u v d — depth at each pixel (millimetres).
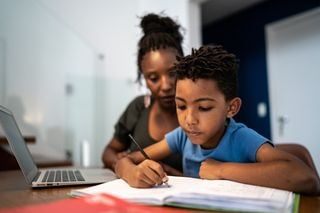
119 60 2559
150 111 1148
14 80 2119
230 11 3387
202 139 660
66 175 861
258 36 3209
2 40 2104
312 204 512
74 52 2379
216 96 629
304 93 2768
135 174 602
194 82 619
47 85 2240
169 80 953
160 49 982
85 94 2389
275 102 3002
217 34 3729
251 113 3258
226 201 444
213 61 637
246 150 671
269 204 421
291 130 2855
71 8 2398
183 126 660
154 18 1117
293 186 549
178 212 444
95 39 2480
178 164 956
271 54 3061
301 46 2801
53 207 429
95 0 2506
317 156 2648
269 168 572
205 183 580
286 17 2930
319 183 580
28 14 2215
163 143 888
